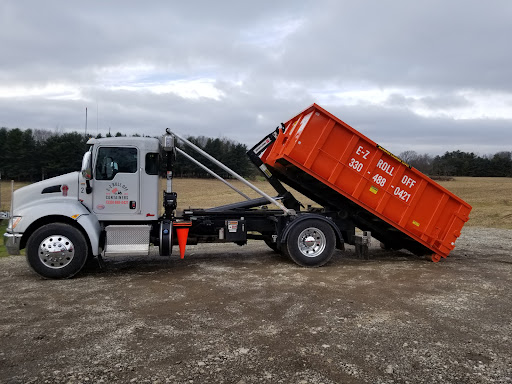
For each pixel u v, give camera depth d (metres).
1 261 9.73
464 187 44.12
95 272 8.35
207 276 7.97
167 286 7.16
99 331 4.96
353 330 5.00
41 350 4.40
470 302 6.19
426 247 9.52
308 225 8.84
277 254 10.72
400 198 9.06
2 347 4.48
